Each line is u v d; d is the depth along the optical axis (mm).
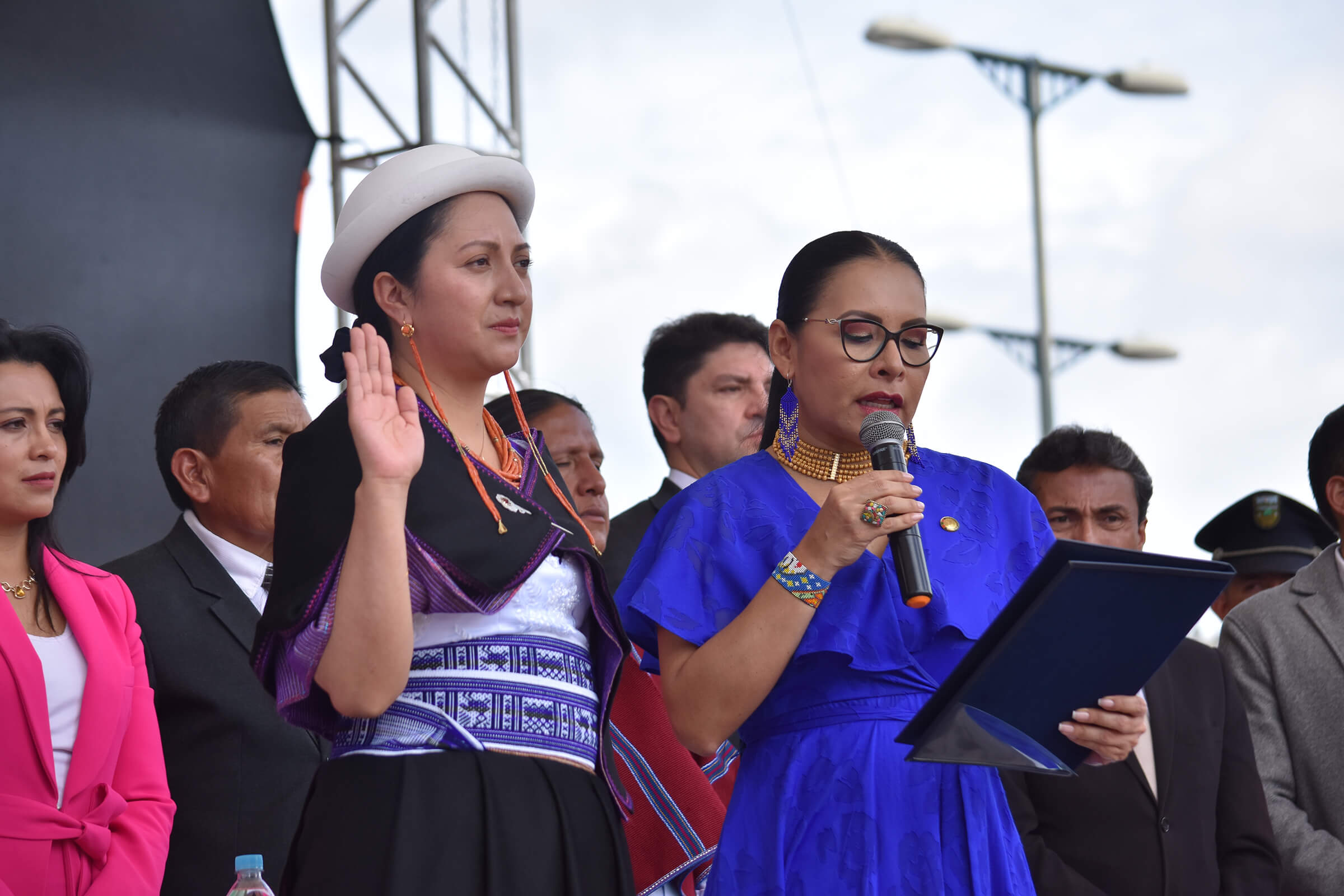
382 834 2467
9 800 3150
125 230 6809
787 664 2795
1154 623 2588
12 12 6387
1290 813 4387
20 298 6332
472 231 2840
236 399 4367
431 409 2762
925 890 2672
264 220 7523
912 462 3088
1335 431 4656
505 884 2471
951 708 2559
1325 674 4496
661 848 3578
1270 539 6113
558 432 5090
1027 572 2994
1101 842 4043
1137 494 4707
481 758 2537
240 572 4262
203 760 3924
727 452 5195
